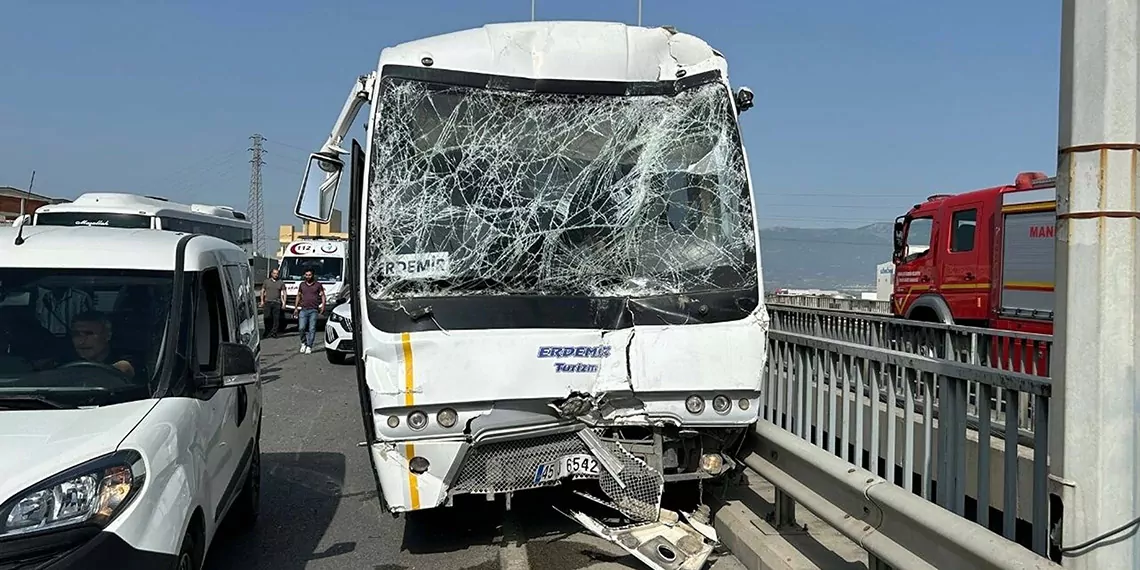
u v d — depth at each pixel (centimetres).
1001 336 667
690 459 553
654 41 566
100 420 391
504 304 511
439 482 504
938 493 436
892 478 492
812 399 618
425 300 506
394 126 530
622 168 545
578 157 544
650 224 539
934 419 583
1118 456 299
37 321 456
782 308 1088
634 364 511
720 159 552
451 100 538
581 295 521
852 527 432
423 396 495
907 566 379
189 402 441
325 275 2797
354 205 542
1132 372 300
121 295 472
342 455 893
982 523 403
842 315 930
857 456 538
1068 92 308
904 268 1389
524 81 548
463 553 577
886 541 404
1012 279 1096
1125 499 299
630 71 559
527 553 568
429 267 514
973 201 1188
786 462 526
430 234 518
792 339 637
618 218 538
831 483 466
